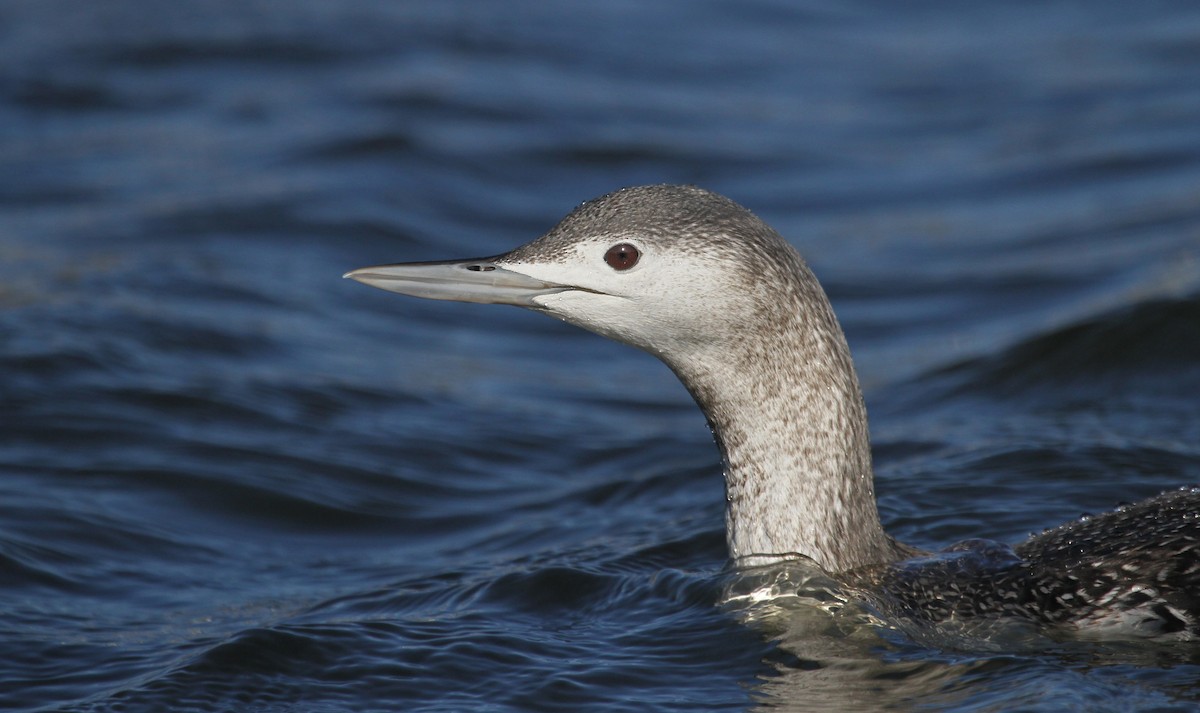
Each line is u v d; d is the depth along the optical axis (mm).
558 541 10656
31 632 8828
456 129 22016
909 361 14922
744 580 8570
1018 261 17281
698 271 8219
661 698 7609
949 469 11211
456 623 8711
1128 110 22188
